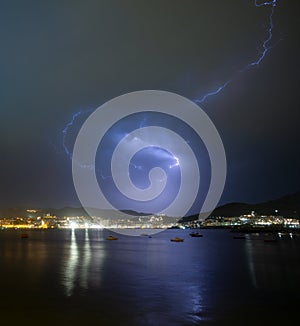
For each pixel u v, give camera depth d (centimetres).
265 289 2788
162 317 2000
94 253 6631
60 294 2625
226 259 5331
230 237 15775
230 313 2078
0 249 7725
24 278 3381
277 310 2142
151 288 2858
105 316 2022
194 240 13038
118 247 8644
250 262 4853
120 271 3888
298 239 12825
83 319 1969
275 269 4031
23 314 2081
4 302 2384
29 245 9444
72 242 11331
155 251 7231
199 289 2803
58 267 4266
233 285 2980
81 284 3050
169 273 3741
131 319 1956
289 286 2911
